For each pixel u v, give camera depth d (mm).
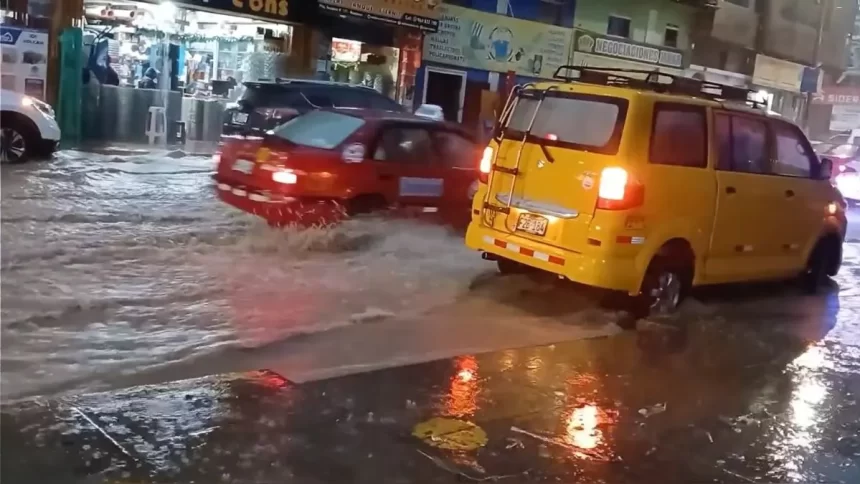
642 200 7090
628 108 7090
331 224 8992
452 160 9836
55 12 16500
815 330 7969
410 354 6059
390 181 9242
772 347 7195
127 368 5320
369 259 8719
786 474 4703
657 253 7422
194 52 20516
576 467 4535
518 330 6926
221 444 4387
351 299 7320
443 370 5793
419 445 4605
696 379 6160
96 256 7930
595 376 5996
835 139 28312
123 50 19297
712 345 7070
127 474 3988
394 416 4953
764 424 5406
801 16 34219
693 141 7613
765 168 8492
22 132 13633
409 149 9492
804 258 9273
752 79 32188
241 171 9133
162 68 19141
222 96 19547
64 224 9125
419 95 21766
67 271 7359
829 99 39031
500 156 7734
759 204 8289
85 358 5426
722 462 4781
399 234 9352
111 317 6289
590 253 7023
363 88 16938
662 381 6047
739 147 8117
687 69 29234
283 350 5926
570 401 5465
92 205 10289
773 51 33031
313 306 7023
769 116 8570
